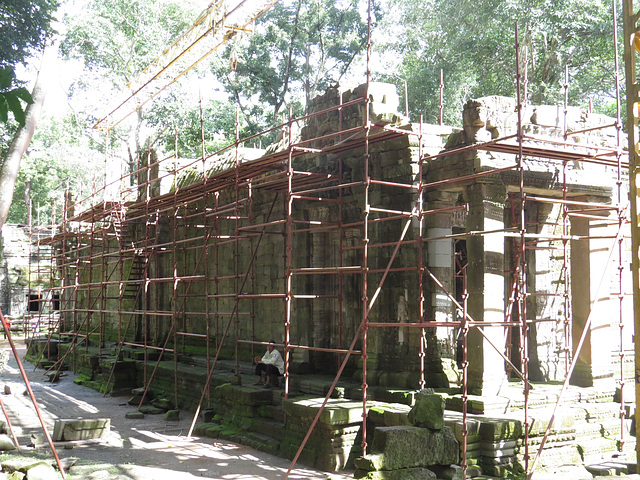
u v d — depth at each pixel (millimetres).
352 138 15172
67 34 43281
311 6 44062
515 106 15477
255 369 18203
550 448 13383
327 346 18750
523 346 13742
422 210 15141
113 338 31828
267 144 45406
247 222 21922
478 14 32219
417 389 15344
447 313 16172
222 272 23547
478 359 14492
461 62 35156
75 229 37875
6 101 4195
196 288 25125
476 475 12273
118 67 45781
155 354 25422
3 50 21984
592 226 16625
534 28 30953
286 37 44500
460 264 20078
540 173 15422
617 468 10250
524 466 12789
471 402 13867
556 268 18297
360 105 17281
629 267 19578
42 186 65875
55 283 47344
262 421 15820
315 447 13766
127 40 46062
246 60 45062
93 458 14219
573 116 16703
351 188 17609
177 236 26734
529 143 15227
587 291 16594
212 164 25672
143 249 23266
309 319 18844
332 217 18500
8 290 53500
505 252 17844
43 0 22281
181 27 46375
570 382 16781
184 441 16141
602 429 14320
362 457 10930
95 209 26812
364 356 12875
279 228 20141
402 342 16219
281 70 46781
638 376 9609
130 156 48719
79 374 28562
